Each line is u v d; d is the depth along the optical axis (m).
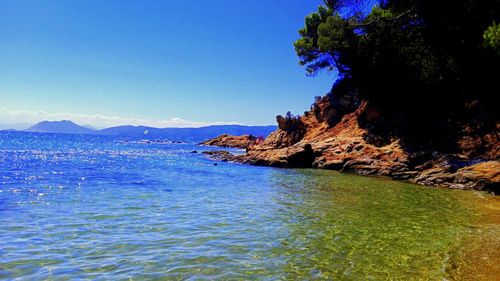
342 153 37.00
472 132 31.95
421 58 37.00
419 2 35.56
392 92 41.44
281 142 54.84
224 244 9.83
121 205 14.81
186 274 7.67
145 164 37.44
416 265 8.39
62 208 13.87
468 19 33.47
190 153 62.19
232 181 24.12
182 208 14.58
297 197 17.92
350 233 11.20
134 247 9.37
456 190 21.89
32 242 9.52
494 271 8.02
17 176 23.41
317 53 46.69
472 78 35.00
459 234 11.21
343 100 51.22
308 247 9.71
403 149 33.31
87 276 7.42
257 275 7.70
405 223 12.62
